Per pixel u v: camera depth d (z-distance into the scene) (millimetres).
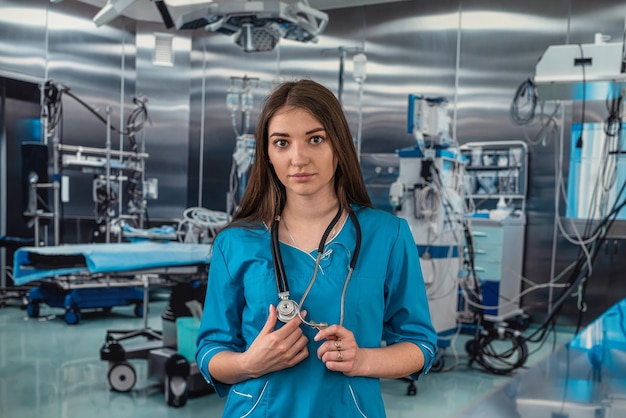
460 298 4945
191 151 7352
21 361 3803
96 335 4613
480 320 3986
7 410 2906
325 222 1100
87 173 6723
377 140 6465
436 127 3824
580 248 5320
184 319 3283
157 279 5773
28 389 3244
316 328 997
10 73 5957
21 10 6047
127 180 6703
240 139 4887
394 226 1114
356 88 6531
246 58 7141
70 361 3838
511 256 5195
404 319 1102
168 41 7168
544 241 5520
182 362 3057
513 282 5289
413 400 3273
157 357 3199
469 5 5949
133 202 6262
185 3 3600
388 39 6379
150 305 6129
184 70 7277
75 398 3131
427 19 6164
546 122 5500
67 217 6609
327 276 1041
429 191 3895
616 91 3719
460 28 6000
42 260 3291
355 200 1134
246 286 1058
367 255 1072
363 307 1038
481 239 4973
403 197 3908
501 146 5625
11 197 6281
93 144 6785
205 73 7305
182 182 7305
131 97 7070
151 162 7156
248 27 3596
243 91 5262
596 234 4273
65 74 6480
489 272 4941
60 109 5461
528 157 5586
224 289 1085
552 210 5484
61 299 5168
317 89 1021
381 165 4414
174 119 7250
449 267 4090
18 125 6281
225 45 7211
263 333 966
